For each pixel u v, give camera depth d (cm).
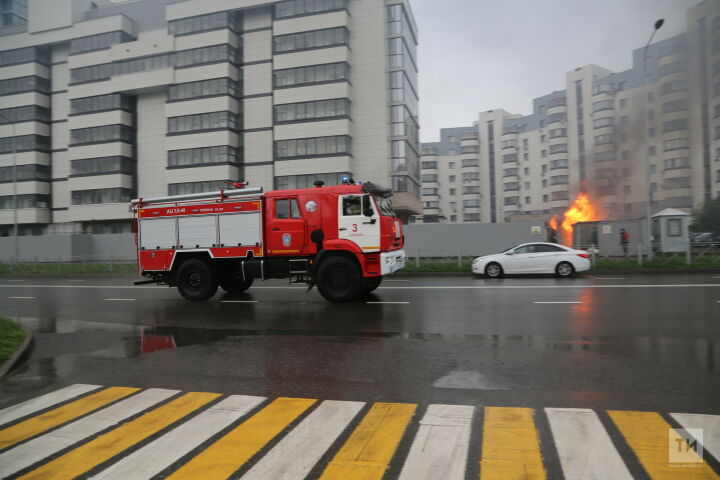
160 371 552
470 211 8588
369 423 365
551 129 7206
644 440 323
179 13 3988
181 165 3928
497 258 1673
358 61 3741
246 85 3956
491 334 704
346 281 1082
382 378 492
